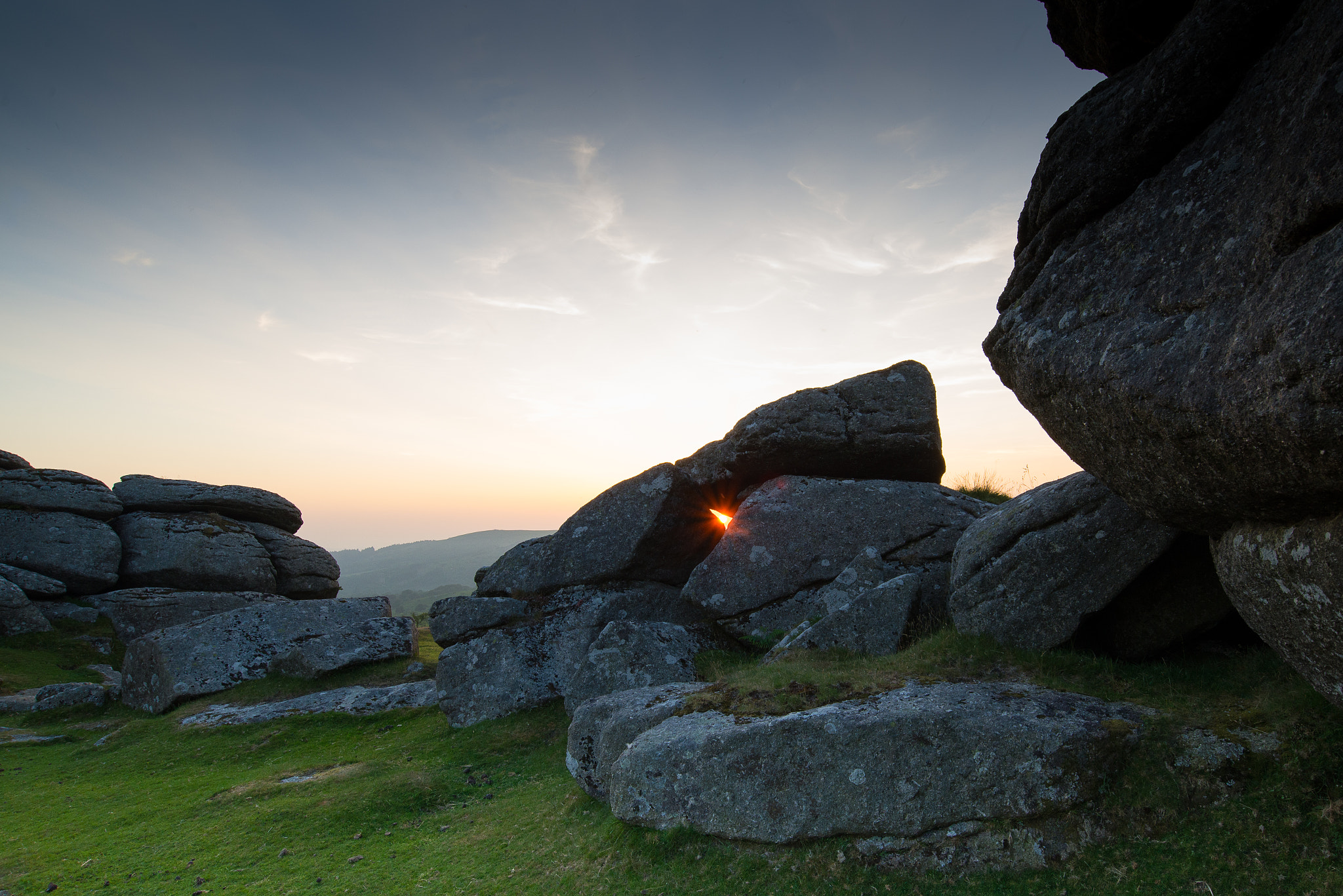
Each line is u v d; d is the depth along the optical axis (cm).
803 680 1193
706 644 1822
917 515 1848
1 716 2773
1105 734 911
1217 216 738
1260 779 834
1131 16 887
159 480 4462
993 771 909
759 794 999
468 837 1280
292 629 2948
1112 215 899
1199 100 785
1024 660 1201
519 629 2161
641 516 2159
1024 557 1257
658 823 1062
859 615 1456
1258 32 724
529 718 1959
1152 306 785
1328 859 721
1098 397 826
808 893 899
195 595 4094
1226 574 832
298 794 1625
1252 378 621
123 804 1730
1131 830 847
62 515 4053
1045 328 938
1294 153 627
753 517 1983
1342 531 614
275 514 4769
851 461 2020
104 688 2886
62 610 3822
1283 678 978
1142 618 1181
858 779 957
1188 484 784
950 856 889
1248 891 722
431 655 3262
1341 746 814
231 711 2464
